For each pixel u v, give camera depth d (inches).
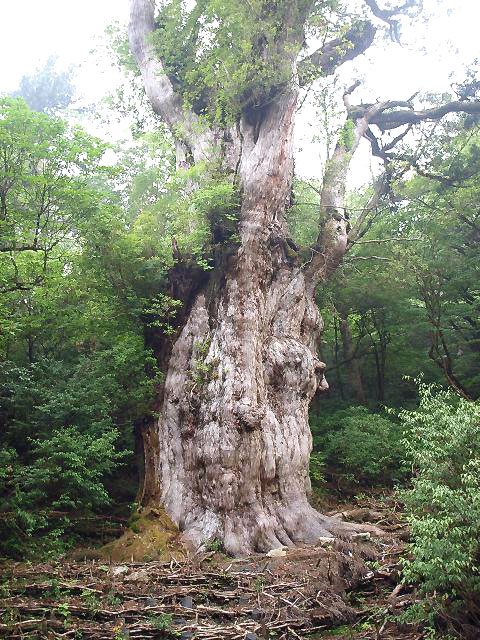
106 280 524.1
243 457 449.7
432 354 752.3
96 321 554.6
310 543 441.4
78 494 478.3
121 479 573.0
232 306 501.4
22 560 398.6
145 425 510.9
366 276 765.3
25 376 528.4
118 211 525.3
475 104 731.4
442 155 736.3
